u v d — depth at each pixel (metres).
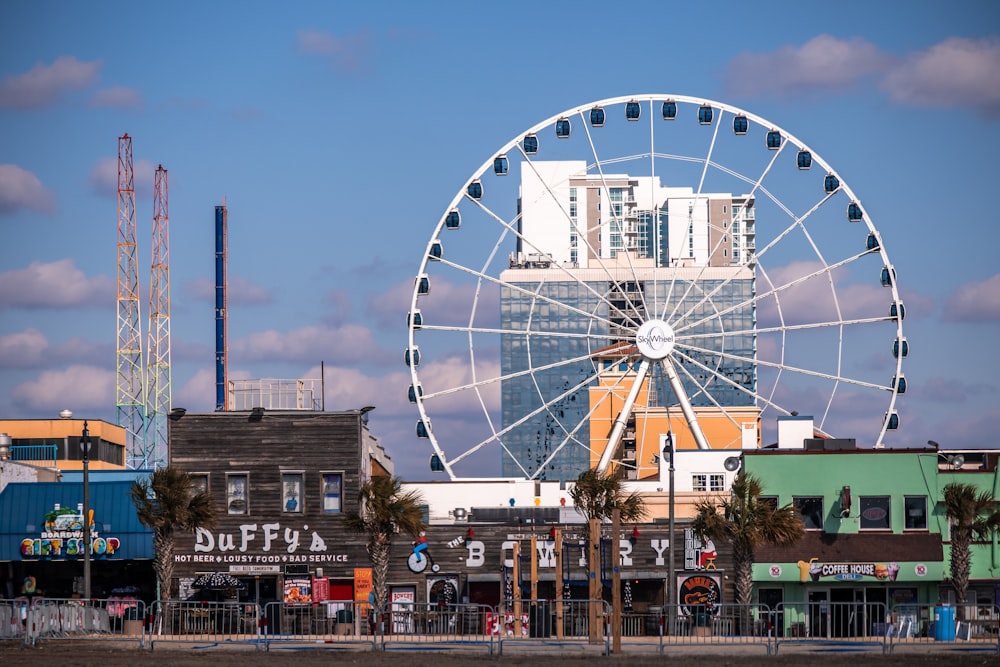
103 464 194.75
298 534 130.25
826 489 131.50
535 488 156.62
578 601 107.31
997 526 128.25
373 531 124.31
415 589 129.75
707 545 129.25
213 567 130.25
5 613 103.31
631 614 118.94
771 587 129.88
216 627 113.69
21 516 134.88
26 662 86.56
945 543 131.00
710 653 98.38
